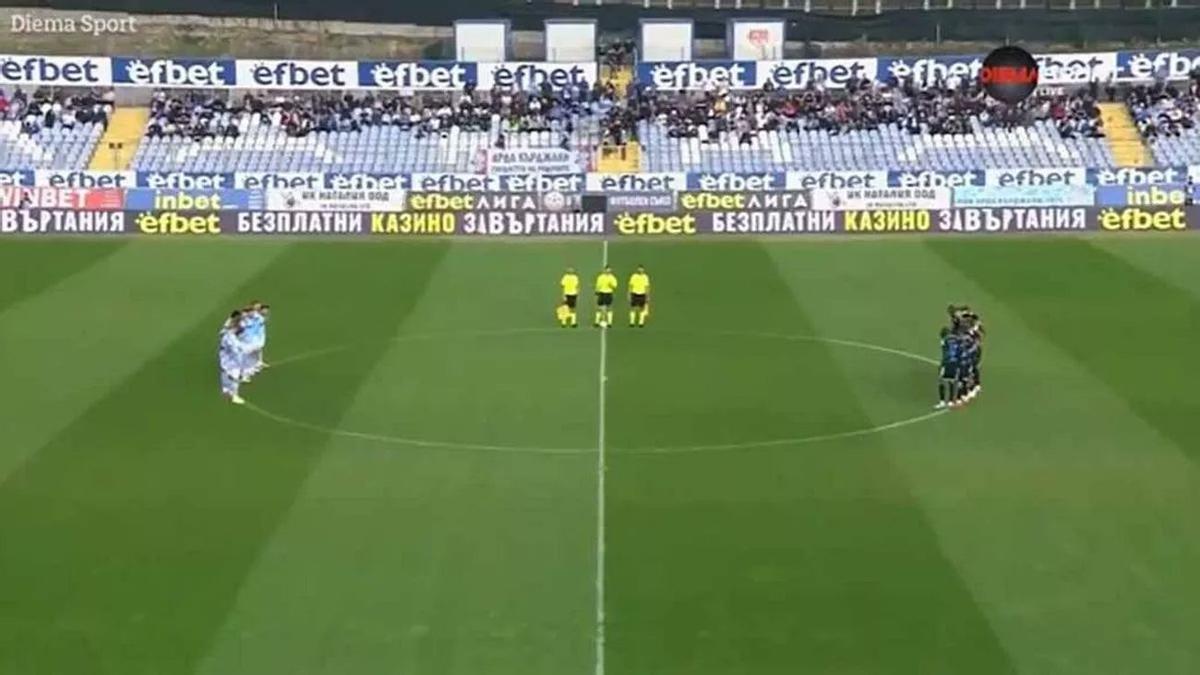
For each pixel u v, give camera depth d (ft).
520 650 60.49
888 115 228.02
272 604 65.51
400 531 75.00
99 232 201.57
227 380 103.04
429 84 231.30
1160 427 94.02
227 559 71.10
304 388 106.63
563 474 84.79
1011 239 191.21
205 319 133.80
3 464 87.15
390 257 177.99
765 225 200.85
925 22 247.09
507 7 245.45
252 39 260.42
